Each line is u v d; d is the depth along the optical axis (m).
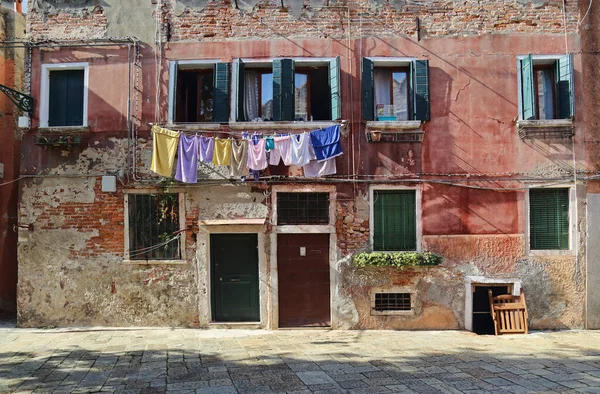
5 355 7.35
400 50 9.55
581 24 9.61
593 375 6.29
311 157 9.14
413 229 9.43
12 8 11.04
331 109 9.41
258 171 9.28
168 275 9.29
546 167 9.43
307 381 6.05
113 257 9.30
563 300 9.34
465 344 8.10
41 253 9.33
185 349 7.71
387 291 9.29
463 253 9.33
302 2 9.59
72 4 9.62
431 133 9.44
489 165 9.42
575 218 9.40
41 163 9.44
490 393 5.60
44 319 9.27
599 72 9.55
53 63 9.52
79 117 9.59
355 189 9.38
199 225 9.27
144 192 9.36
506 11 9.62
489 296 9.18
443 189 9.39
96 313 9.27
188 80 9.82
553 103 9.74
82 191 9.38
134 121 9.42
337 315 9.25
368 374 6.34
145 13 9.60
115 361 7.04
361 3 9.60
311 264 9.36
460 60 9.54
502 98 9.50
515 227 9.38
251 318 9.39
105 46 9.53
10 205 10.72
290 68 9.37
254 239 9.45
